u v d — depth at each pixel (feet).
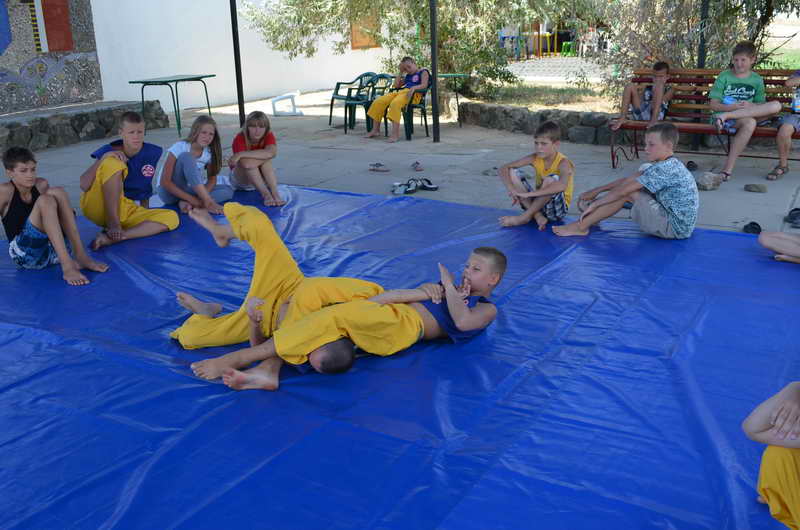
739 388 10.55
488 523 7.75
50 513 8.02
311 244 17.81
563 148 31.01
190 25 46.16
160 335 12.67
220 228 12.55
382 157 29.45
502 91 44.21
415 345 12.01
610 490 8.28
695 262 16.05
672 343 12.05
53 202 15.30
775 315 13.11
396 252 17.02
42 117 33.14
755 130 23.85
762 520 7.72
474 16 40.73
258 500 8.17
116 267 16.42
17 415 10.10
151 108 38.88
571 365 11.33
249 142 22.06
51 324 13.19
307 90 55.57
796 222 18.66
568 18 42.93
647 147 17.44
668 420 9.72
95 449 9.24
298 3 42.52
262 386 10.52
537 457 8.91
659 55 32.86
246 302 11.45
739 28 31.73
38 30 36.68
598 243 17.52
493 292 14.33
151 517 7.90
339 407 10.11
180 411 10.07
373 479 8.52
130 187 19.63
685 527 7.66
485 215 20.16
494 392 10.47
